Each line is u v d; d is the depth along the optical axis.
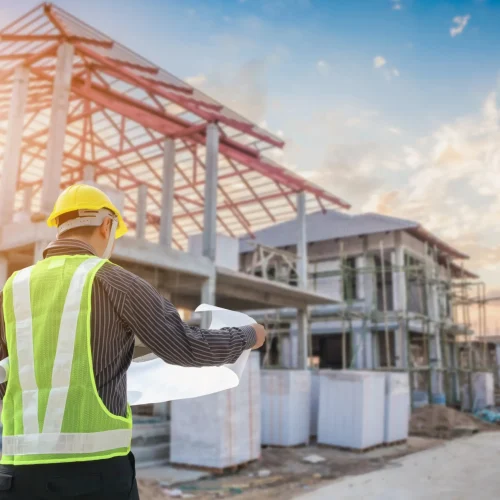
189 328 1.40
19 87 11.70
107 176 21.08
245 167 19.00
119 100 15.09
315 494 8.84
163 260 12.24
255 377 11.78
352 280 27.34
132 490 1.33
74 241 1.50
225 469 10.62
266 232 29.95
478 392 27.61
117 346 1.35
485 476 10.41
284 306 20.00
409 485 9.55
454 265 32.03
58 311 1.34
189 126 15.55
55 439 1.25
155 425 11.95
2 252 11.00
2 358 1.45
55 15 10.43
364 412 13.59
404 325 25.23
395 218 26.12
